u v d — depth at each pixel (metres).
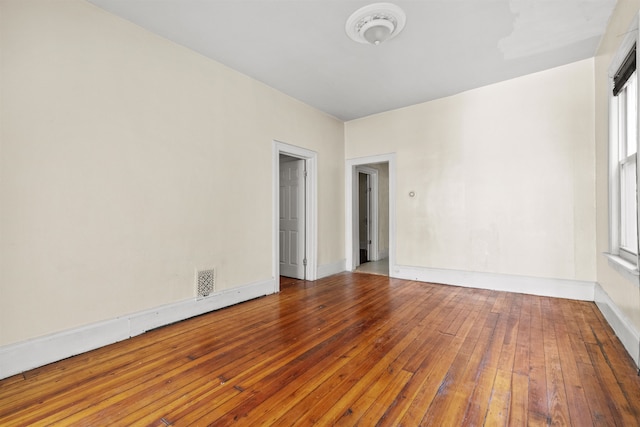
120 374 1.90
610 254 2.66
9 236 1.92
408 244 4.59
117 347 2.30
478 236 4.00
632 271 1.97
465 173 4.09
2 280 1.90
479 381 1.78
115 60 2.44
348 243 5.32
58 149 2.13
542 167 3.57
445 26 2.65
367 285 4.25
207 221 3.12
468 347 2.23
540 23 2.63
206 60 3.13
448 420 1.45
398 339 2.39
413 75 3.60
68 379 1.85
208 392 1.70
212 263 3.16
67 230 2.17
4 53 1.91
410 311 3.08
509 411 1.51
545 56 3.21
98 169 2.33
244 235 3.51
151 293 2.66
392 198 4.76
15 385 1.78
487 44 2.96
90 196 2.29
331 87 3.92
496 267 3.88
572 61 3.34
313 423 1.44
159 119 2.73
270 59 3.20
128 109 2.52
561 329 2.55
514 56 3.20
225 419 1.47
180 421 1.46
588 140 3.31
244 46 2.95
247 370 1.93
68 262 2.18
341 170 5.24
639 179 1.94
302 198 4.66
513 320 2.79
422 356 2.10
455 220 4.18
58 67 2.13
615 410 1.50
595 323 2.69
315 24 2.61
